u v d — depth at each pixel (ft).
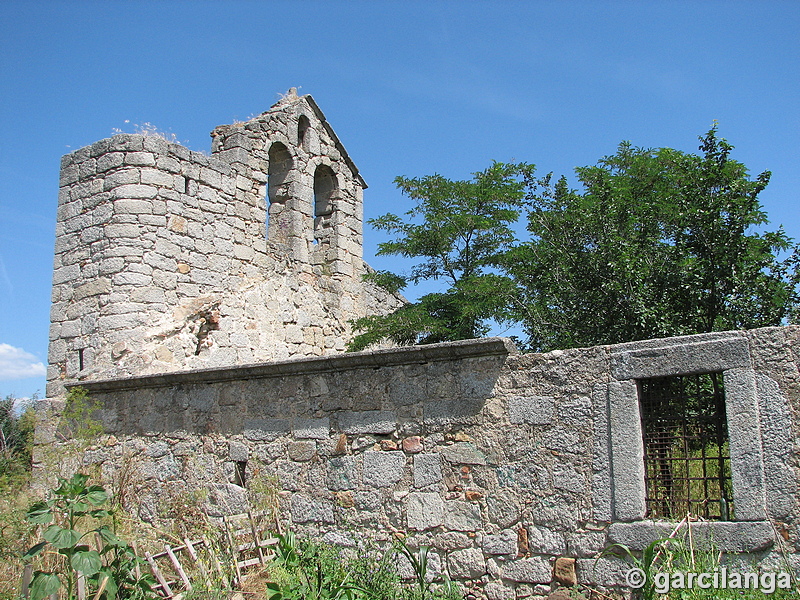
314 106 50.96
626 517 20.21
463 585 22.11
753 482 18.85
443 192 52.95
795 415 18.74
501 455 22.34
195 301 41.14
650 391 21.43
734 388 19.45
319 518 25.17
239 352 42.70
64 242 40.83
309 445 25.99
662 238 43.62
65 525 23.68
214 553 23.99
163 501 29.12
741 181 35.78
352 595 20.86
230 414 28.27
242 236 44.62
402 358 24.41
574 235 42.14
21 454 38.34
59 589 20.53
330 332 49.34
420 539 23.09
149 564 22.35
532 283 46.03
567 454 21.38
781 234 37.04
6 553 24.43
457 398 23.44
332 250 51.21
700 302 35.65
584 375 21.59
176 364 39.34
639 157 55.31
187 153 42.24
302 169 49.16
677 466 25.38
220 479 27.84
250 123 46.83
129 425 31.19
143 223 39.60
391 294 58.49
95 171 40.63
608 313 37.88
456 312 51.24
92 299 39.04
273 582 21.18
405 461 23.93
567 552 20.86
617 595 19.93
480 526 22.24
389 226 53.42
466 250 53.57
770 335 19.35
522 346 42.60
